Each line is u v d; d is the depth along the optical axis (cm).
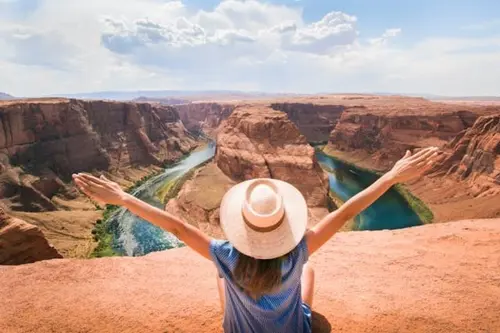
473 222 838
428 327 378
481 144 6681
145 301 455
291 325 262
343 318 397
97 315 422
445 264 566
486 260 577
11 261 2052
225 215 241
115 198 267
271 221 216
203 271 573
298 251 240
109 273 552
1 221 2097
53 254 2272
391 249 667
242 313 255
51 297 467
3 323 407
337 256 634
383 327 378
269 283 221
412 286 487
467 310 413
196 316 414
